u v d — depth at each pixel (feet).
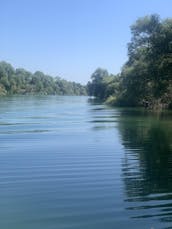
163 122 163.32
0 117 193.47
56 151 88.79
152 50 264.72
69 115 211.20
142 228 42.34
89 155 83.76
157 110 261.24
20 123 160.25
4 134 120.57
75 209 48.16
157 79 261.03
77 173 66.90
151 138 111.45
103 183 60.34
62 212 47.19
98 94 556.92
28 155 83.51
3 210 47.85
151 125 150.20
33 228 42.52
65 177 64.08
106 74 632.38
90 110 263.29
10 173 66.80
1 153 86.17
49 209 48.16
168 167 72.08
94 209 48.16
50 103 399.44
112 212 47.14
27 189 56.70
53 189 56.75
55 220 44.65
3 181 61.31
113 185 59.21
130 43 305.73
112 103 360.48
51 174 66.08
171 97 273.13
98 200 51.67
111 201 51.31
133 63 314.14
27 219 44.96
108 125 150.92
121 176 65.05
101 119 181.06
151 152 87.97
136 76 288.71
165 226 42.88
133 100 321.52
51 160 78.13
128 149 92.02
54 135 118.52
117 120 174.91
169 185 59.36
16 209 48.21
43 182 60.70
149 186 58.59
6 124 155.12
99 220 44.60
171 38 255.91
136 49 307.99
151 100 283.79
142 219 44.86
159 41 258.57
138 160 78.64
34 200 51.57
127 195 54.08
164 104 274.98
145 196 53.52
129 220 44.57
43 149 91.66
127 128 139.33
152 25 287.69
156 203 50.57
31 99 542.57
